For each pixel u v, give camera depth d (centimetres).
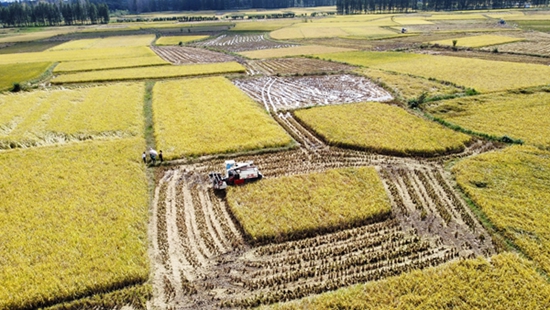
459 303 1717
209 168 3102
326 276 1948
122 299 1802
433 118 4122
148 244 2177
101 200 2542
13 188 2689
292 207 2477
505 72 5953
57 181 2791
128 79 6284
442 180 2844
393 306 1711
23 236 2155
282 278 1922
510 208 2433
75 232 2195
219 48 10338
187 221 2400
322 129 3806
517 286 1803
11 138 3662
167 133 3750
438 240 2211
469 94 4938
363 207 2456
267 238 2214
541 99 4578
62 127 3966
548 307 1691
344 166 3123
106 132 3853
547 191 2628
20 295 1759
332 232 2281
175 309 1755
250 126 3909
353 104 4572
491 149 3391
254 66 7450
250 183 2784
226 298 1819
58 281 1831
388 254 2086
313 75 6400
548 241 2120
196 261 2053
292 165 3156
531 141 3447
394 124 3888
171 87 5591
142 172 2964
